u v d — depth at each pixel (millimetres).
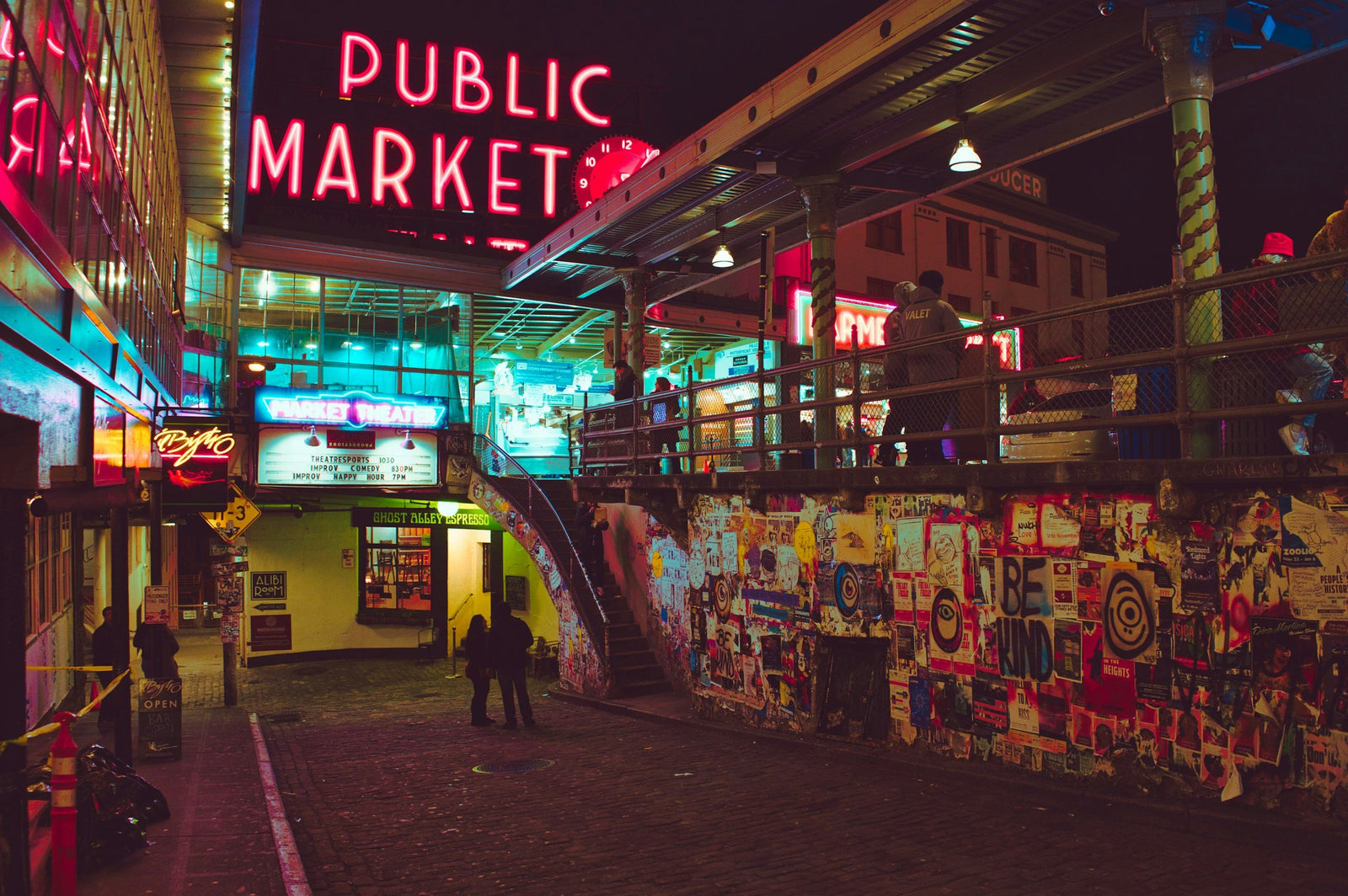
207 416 20094
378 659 23984
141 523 18250
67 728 5684
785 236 16891
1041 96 10844
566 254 18422
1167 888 5637
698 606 13289
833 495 10461
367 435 21172
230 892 6082
